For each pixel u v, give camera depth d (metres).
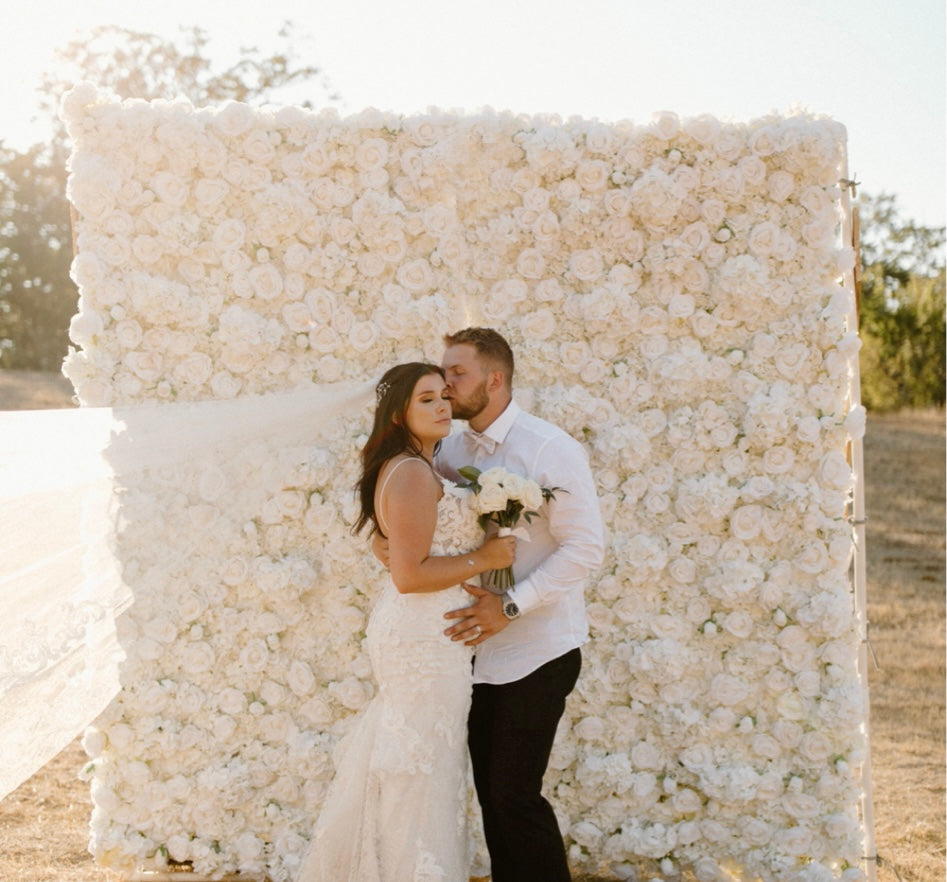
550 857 3.40
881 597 8.56
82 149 4.02
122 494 3.62
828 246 4.02
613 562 4.14
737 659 4.12
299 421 3.89
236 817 4.19
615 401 4.11
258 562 4.10
